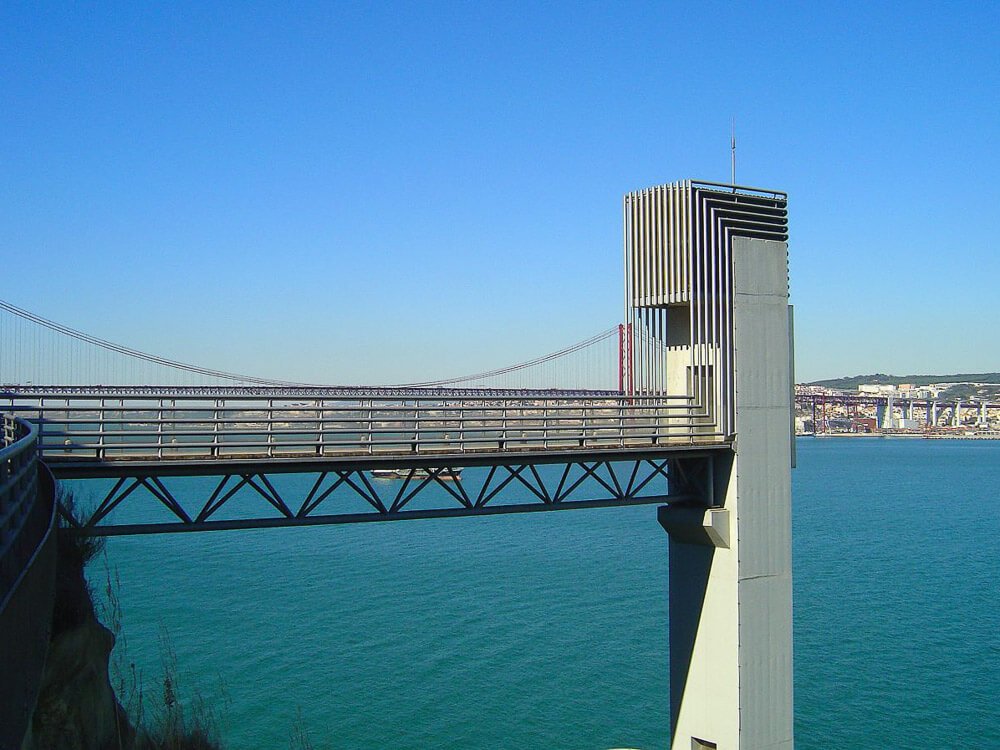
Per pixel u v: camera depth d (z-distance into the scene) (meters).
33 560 12.00
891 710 38.41
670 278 29.52
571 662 43.56
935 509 109.88
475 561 68.12
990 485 146.12
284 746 33.31
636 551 73.19
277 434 22.19
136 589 56.47
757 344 29.00
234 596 55.00
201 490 112.06
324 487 116.56
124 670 39.94
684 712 29.34
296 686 39.34
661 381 30.66
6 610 9.73
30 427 18.45
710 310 28.66
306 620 49.72
